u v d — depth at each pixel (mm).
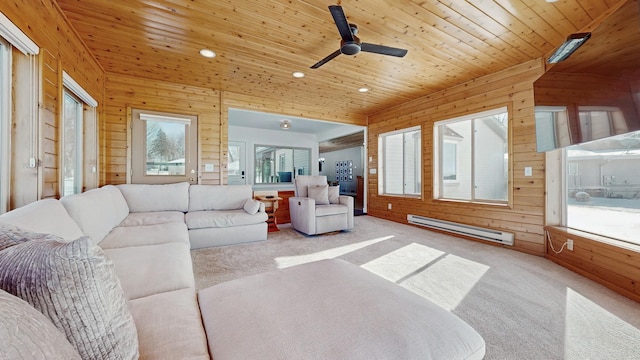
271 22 2436
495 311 1766
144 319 879
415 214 4711
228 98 4469
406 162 5230
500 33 2566
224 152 4426
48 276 511
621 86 1735
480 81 3697
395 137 5547
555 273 2441
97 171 3359
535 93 2805
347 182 11273
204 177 4285
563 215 2840
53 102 2197
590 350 1374
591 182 2512
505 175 3658
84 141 3203
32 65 1925
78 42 2709
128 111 3773
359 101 4957
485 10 2215
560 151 2875
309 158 8547
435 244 3441
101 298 562
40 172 1952
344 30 2080
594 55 1983
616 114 1782
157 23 2465
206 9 2252
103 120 3588
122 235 2174
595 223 2463
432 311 997
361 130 6379
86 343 539
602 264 2203
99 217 2080
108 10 2271
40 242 594
